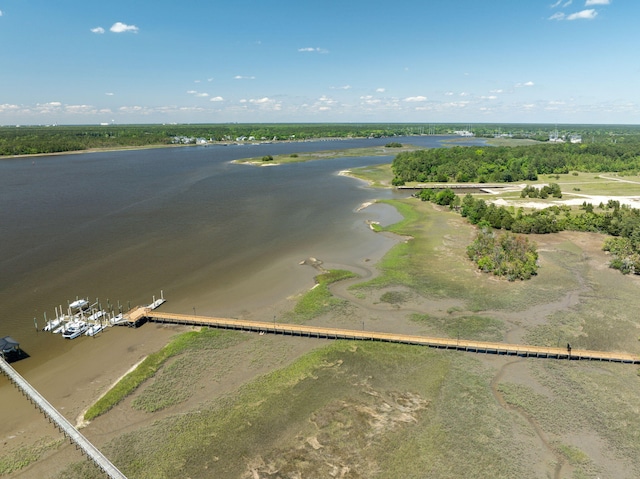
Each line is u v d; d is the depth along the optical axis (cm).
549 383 4609
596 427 3978
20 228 9600
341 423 3994
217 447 3712
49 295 6431
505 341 5419
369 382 4597
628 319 5981
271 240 9219
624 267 7662
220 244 8869
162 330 5625
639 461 3606
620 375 4769
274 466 3528
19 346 5150
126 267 7550
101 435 3844
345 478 3422
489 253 8038
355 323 5834
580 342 5416
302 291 6794
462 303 6412
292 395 4375
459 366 4900
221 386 4525
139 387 4484
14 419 4056
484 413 4138
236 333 5562
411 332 5622
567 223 10444
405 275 7412
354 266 7850
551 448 3734
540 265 7956
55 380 4581
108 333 5503
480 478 3425
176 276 7231
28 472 3472
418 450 3694
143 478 3409
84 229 9656
